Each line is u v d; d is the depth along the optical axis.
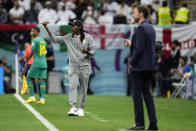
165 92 63.03
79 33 36.78
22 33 64.94
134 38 28.88
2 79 62.06
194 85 62.47
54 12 72.31
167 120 35.75
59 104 46.97
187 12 71.62
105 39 65.56
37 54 46.75
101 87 65.31
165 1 70.69
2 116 36.28
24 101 49.44
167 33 66.38
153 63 28.56
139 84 28.72
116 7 76.25
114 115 38.22
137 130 28.77
